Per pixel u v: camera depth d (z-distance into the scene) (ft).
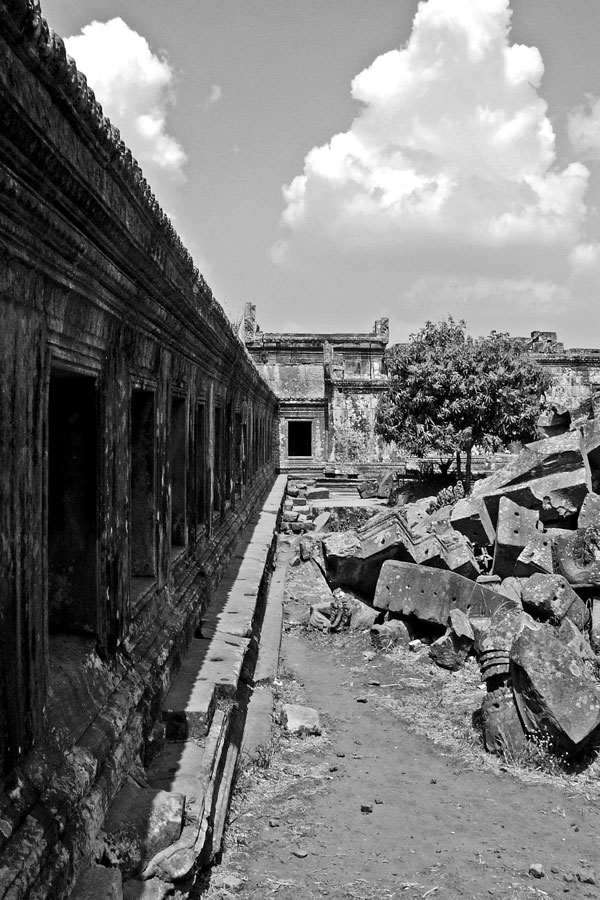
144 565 22.52
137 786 15.74
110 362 17.10
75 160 12.00
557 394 135.03
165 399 23.88
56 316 13.28
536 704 25.48
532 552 39.24
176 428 28.94
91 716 14.90
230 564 41.50
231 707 22.27
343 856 19.56
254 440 73.26
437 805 22.80
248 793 22.63
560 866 19.45
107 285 15.58
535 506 44.60
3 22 9.03
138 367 20.12
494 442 79.10
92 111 11.98
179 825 14.97
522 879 18.78
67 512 16.49
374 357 135.13
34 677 12.30
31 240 11.32
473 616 38.01
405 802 22.90
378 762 25.99
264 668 32.91
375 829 21.11
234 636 27.32
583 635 34.12
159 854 14.32
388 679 34.86
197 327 26.76
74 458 16.44
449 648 35.78
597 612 35.01
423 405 81.15
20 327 11.57
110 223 14.25
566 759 25.31
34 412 12.25
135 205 15.47
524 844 20.57
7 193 10.19
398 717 30.25
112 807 14.64
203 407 35.40
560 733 25.11
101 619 16.75
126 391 18.62
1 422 10.89
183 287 21.83
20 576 11.69
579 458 47.42
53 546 16.55
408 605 39.75
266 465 95.40
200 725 19.76
